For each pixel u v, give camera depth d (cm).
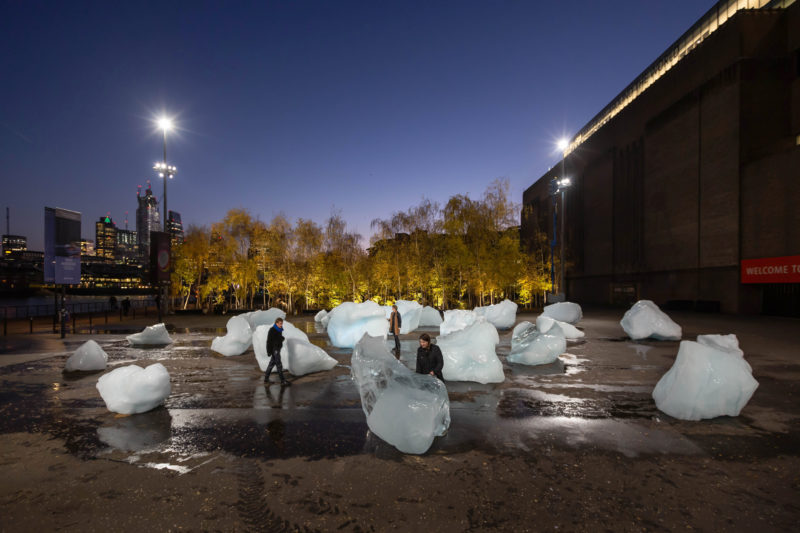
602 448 487
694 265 2794
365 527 333
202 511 359
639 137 3478
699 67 2748
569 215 4816
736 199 2442
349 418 611
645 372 915
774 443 500
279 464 452
